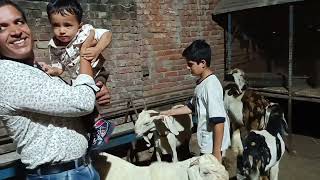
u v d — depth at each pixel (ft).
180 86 22.80
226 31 25.18
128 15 19.86
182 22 22.74
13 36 5.94
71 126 6.30
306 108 26.61
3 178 12.67
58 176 6.18
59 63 7.42
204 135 10.61
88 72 6.34
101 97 7.09
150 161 19.48
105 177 8.74
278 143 13.37
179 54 22.67
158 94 21.58
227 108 17.88
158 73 21.61
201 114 10.60
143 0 20.56
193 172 7.98
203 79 10.52
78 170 6.40
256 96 17.25
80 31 7.01
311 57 26.14
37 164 6.07
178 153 18.74
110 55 19.19
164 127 16.52
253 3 22.47
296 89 23.00
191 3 23.15
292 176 17.47
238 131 17.87
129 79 20.13
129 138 17.31
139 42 20.52
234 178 16.11
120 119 19.12
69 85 6.21
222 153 11.19
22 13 6.17
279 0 21.09
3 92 5.70
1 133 15.55
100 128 7.01
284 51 27.04
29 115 5.92
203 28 24.00
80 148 6.40
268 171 13.79
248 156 12.79
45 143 6.04
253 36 26.21
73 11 6.89
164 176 8.41
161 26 21.58
